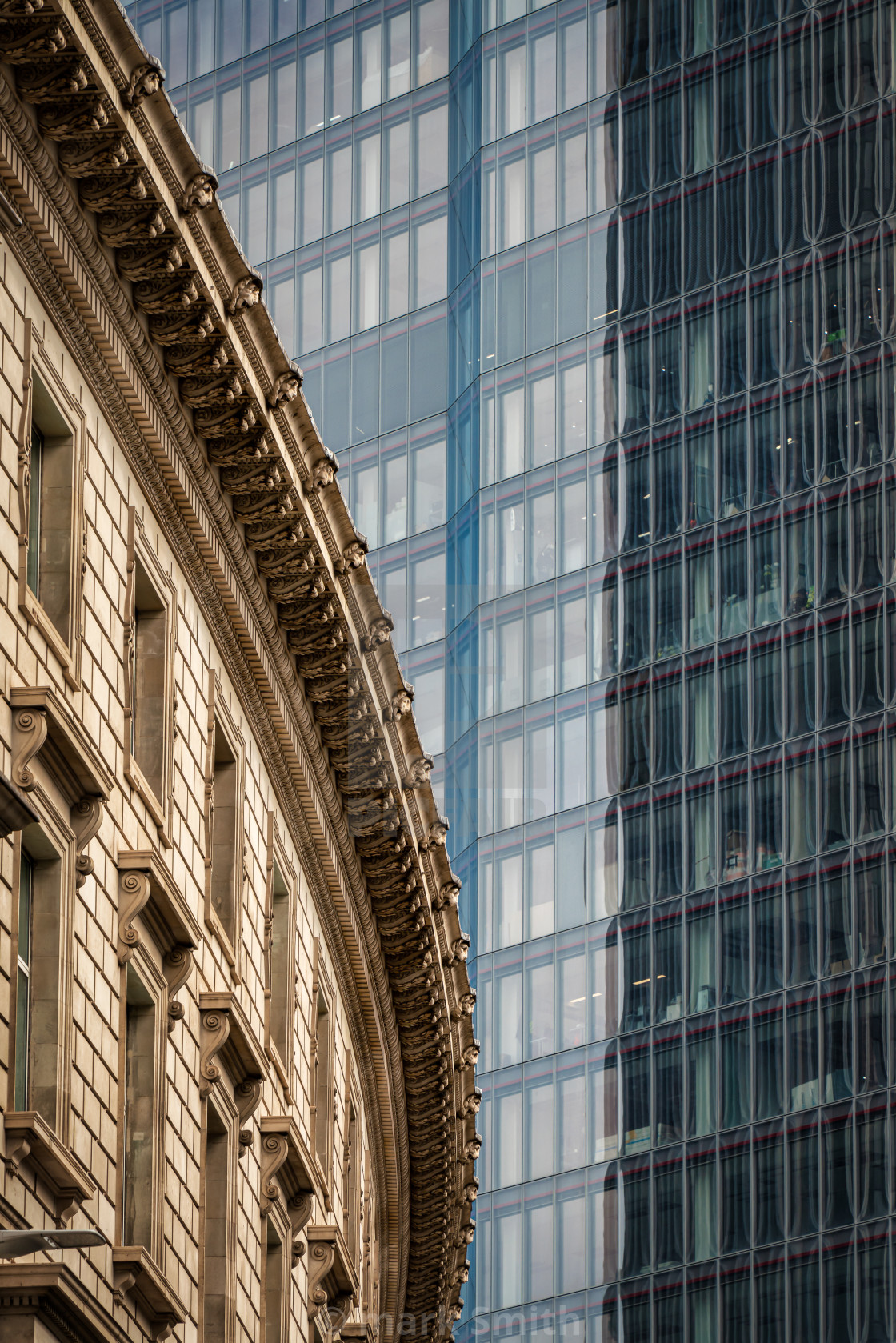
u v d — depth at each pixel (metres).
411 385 163.75
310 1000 61.28
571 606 151.75
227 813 51.75
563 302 155.38
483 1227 147.62
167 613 45.62
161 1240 42.59
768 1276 132.75
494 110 161.12
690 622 145.38
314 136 169.75
